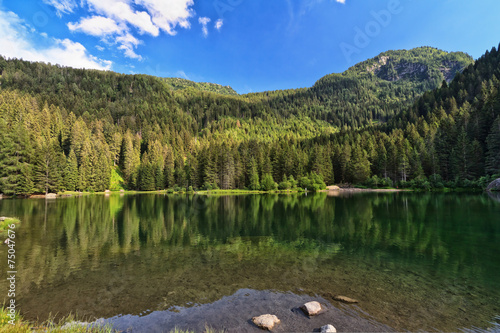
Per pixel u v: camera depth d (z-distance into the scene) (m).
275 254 15.22
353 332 6.90
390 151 105.38
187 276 11.52
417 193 71.56
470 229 22.12
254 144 138.12
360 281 10.77
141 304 8.76
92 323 7.39
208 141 183.12
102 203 53.62
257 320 7.34
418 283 10.54
